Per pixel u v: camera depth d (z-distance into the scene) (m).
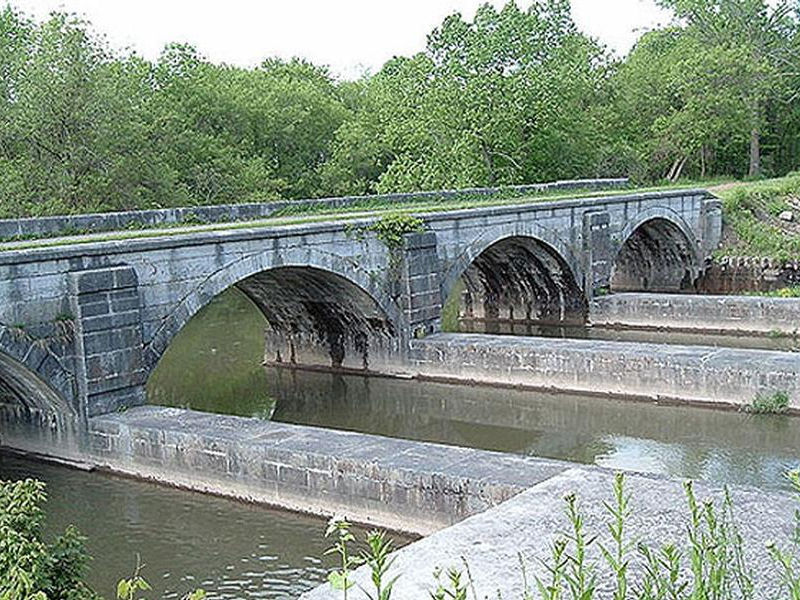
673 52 83.12
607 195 49.16
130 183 49.25
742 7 80.19
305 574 18.45
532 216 41.25
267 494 21.48
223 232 27.59
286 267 30.25
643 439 27.36
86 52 47.44
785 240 54.06
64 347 24.00
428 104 61.66
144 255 25.55
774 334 40.03
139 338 25.23
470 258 37.59
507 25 61.44
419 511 19.16
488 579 9.27
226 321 50.06
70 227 30.64
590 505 11.44
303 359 38.31
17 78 49.84
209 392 35.53
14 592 9.75
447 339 34.31
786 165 85.44
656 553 9.74
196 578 18.41
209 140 60.94
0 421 26.77
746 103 75.50
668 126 75.81
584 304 45.31
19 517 10.61
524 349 32.25
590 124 71.19
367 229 32.91
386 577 9.41
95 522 21.41
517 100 61.06
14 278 22.70
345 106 86.25
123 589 7.87
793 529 10.45
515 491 17.80
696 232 54.56
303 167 73.12
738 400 28.61
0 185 43.56
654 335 42.25
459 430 29.44
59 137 46.81
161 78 65.56
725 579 6.64
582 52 72.94
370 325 35.25
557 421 29.62
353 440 21.73
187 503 22.20
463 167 60.25
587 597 5.89
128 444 23.75
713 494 11.80
